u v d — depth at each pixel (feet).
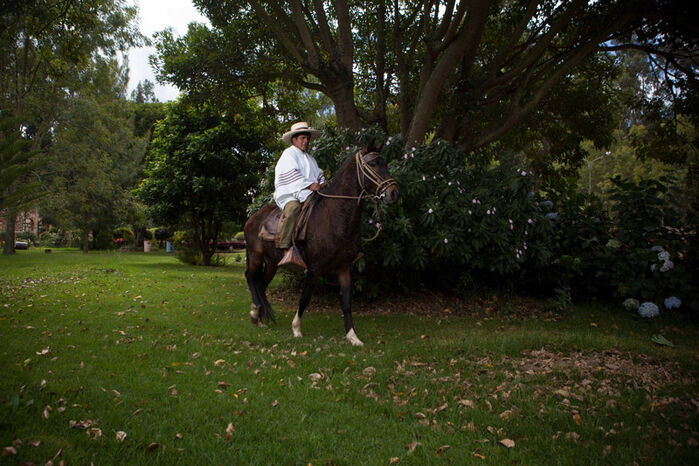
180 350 15.02
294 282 29.94
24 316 19.76
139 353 14.47
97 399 10.53
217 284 34.45
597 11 31.32
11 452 7.86
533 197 23.35
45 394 10.55
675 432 9.50
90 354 14.16
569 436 9.30
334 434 9.39
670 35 31.76
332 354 14.98
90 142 76.79
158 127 57.57
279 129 47.42
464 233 22.72
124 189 95.61
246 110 43.83
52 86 66.95
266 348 15.93
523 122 43.70
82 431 9.05
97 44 60.34
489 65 32.32
